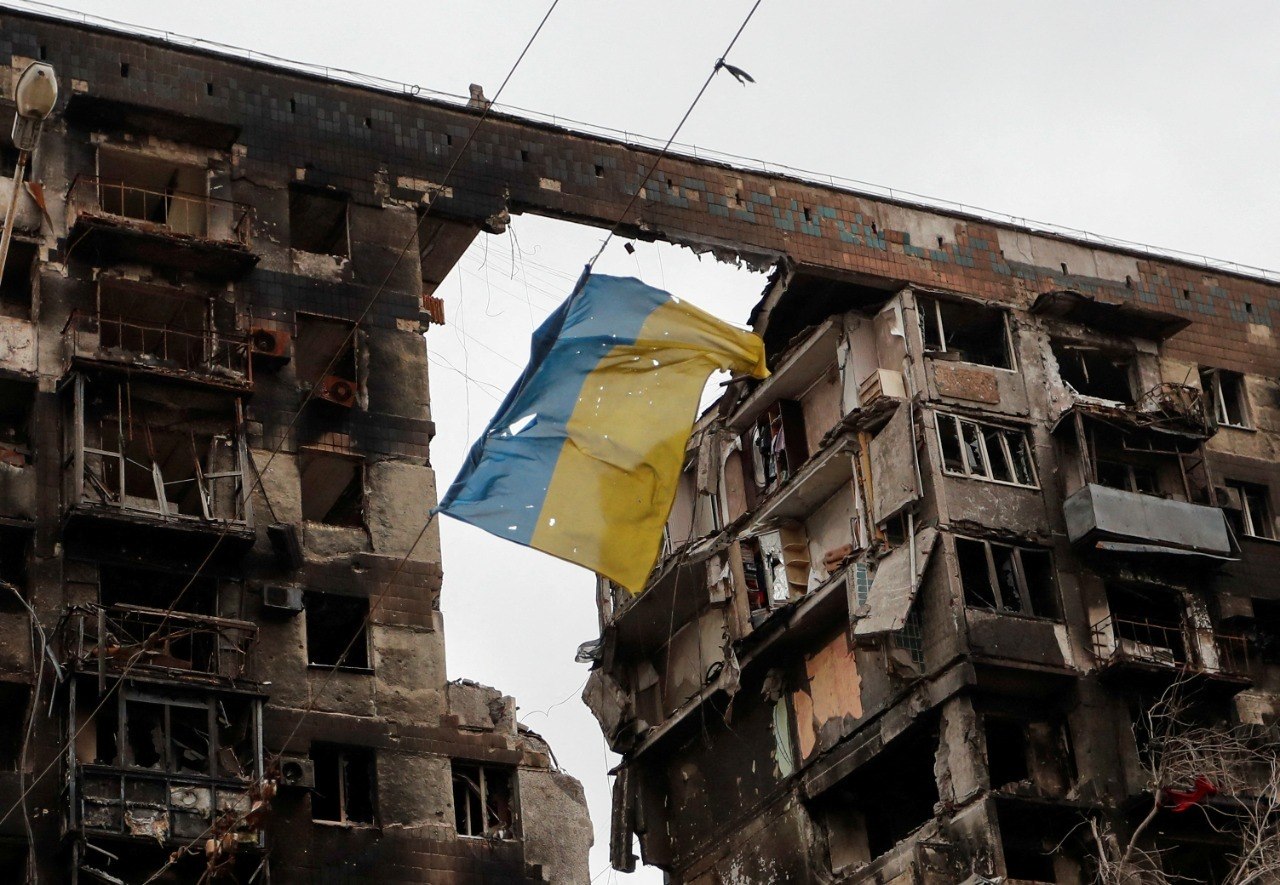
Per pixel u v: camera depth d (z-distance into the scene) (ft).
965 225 161.38
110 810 103.40
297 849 109.19
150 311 124.36
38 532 112.06
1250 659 152.56
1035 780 140.36
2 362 116.88
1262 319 172.65
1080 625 145.59
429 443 126.21
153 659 110.11
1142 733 144.66
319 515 126.93
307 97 135.03
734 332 113.70
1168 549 149.28
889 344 154.20
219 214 127.95
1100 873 129.90
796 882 149.59
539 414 109.29
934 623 142.51
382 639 118.01
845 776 147.13
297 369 128.26
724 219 149.18
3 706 107.86
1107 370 163.63
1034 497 149.69
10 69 126.52
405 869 111.34
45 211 122.31
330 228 135.23
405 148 136.77
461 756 116.57
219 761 108.58
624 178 145.69
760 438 164.55
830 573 154.20
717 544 159.12
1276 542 160.86
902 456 147.64
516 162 140.97
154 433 119.44
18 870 103.30
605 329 111.96
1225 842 141.08
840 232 154.51
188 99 131.03
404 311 130.00
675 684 164.35
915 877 134.62
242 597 115.44
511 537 105.40
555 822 119.14
